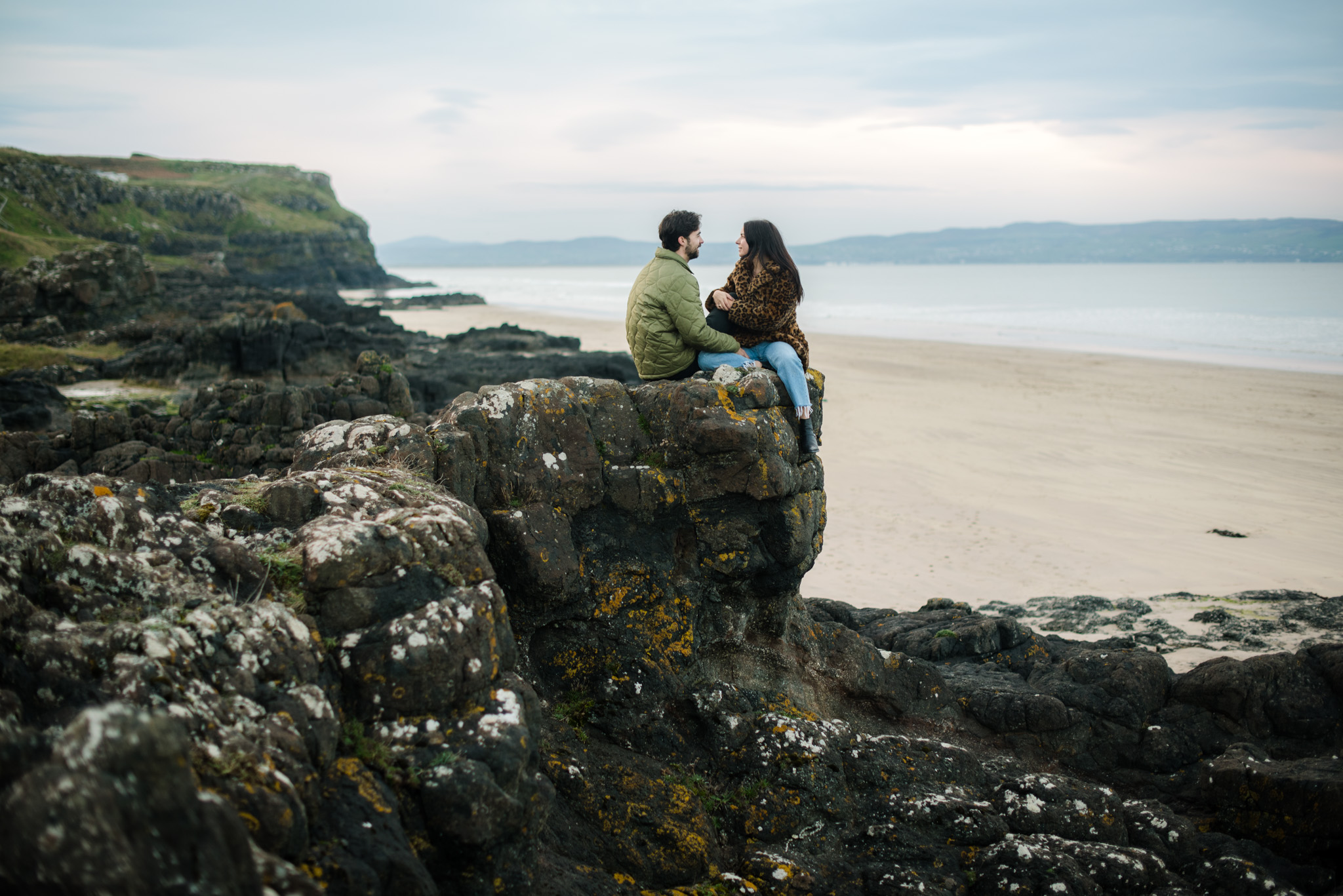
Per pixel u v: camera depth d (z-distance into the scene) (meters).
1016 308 84.50
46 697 2.98
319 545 3.98
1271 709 7.52
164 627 3.33
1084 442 26.73
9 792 2.23
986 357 46.62
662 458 6.27
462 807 3.67
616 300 106.69
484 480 5.62
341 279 143.88
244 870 2.42
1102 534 18.20
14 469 15.14
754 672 6.79
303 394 16.89
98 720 2.21
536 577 5.46
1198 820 6.84
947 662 9.19
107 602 3.50
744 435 6.06
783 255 6.48
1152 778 7.38
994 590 15.00
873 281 160.38
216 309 43.91
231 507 4.48
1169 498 20.88
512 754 3.89
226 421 16.56
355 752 3.71
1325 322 63.91
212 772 2.94
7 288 34.69
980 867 5.73
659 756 5.89
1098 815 6.36
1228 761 6.79
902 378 39.72
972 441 27.09
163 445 16.17
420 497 4.72
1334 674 7.59
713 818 5.73
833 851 5.74
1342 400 32.91
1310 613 12.19
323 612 3.97
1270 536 17.95
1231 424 28.92
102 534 3.82
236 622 3.53
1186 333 58.16
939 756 6.66
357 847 3.27
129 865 2.13
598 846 5.10
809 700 7.07
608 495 6.13
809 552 6.68
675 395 6.27
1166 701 7.95
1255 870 5.91
